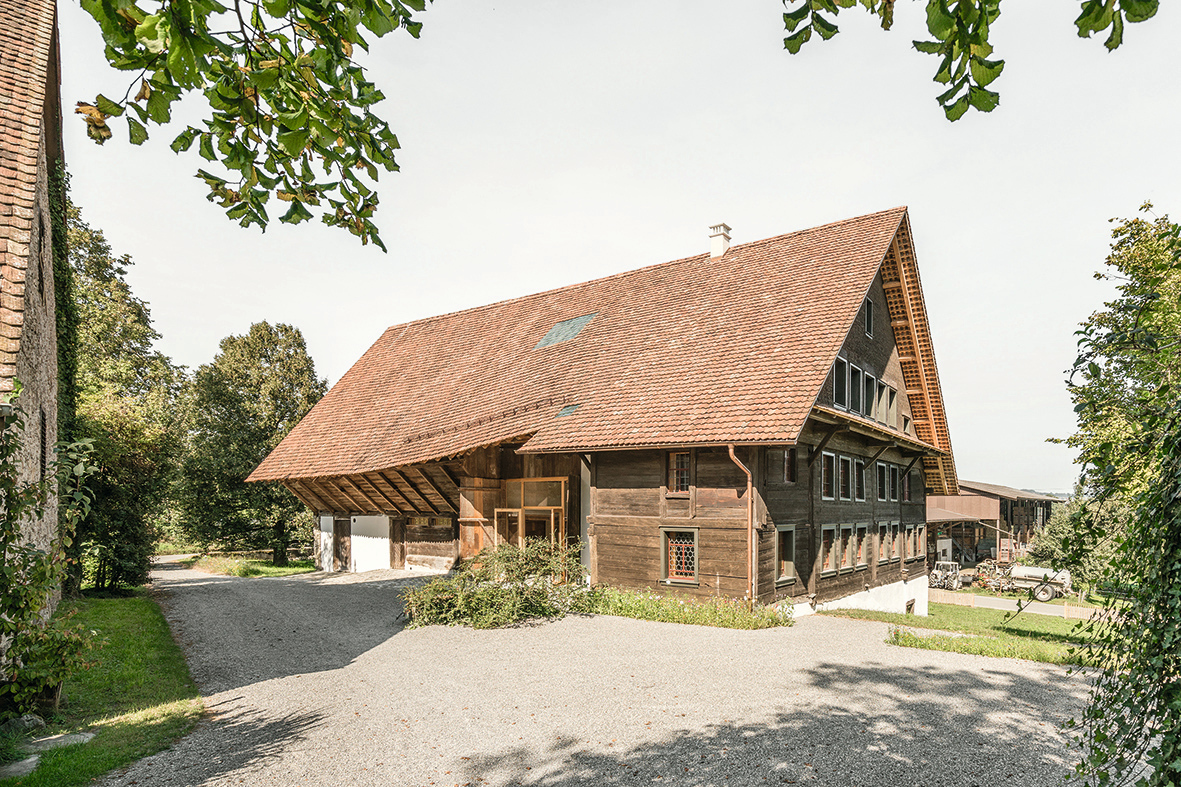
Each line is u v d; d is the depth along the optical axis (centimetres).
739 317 1850
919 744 715
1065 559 382
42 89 976
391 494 2417
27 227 851
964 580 3666
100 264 3647
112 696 939
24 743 739
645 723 795
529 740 751
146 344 3969
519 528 1927
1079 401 376
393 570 2545
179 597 1936
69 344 1789
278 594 1970
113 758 694
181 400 3675
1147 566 335
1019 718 795
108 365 3509
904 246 2108
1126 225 1928
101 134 292
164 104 285
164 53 256
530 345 2389
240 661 1150
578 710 848
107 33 250
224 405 3547
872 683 947
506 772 669
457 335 2866
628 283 2391
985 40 251
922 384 2423
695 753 702
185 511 3447
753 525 1465
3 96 935
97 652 1174
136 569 2044
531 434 1778
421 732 782
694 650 1162
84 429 1952
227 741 758
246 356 3647
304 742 754
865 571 2059
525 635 1316
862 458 2081
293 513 3584
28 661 681
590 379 1895
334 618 1558
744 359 1669
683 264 2312
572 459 1897
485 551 1614
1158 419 337
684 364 1761
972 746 708
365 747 738
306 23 295
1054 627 1886
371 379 2934
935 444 2567
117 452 2012
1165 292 362
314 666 1109
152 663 1125
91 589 2062
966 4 244
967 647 1152
